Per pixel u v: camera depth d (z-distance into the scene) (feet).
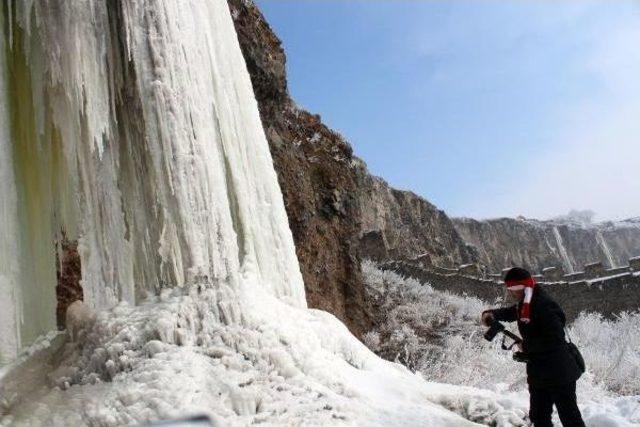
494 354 59.16
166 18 21.91
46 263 23.99
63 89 21.42
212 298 19.11
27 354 20.88
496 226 269.44
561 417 16.43
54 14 20.95
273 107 53.83
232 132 23.66
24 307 22.99
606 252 301.43
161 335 18.12
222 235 21.08
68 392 17.76
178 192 20.57
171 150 20.79
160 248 20.43
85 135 21.58
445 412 18.69
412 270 92.38
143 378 16.74
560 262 276.41
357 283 58.13
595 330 76.48
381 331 67.15
